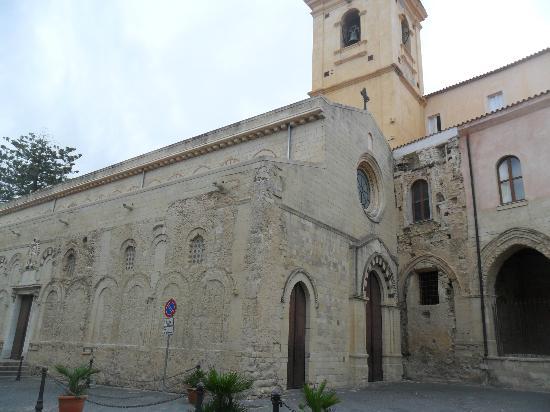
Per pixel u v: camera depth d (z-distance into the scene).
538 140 20.75
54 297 22.97
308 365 16.80
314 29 37.31
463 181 23.23
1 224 38.66
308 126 21.41
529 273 24.06
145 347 17.62
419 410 13.33
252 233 15.69
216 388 9.91
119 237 20.83
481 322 20.94
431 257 23.59
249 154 23.59
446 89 33.16
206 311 16.09
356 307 20.00
